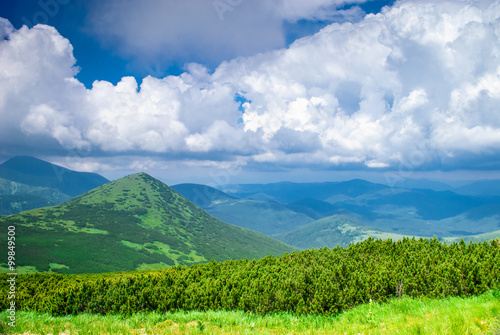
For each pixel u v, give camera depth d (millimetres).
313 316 13336
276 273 18516
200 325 11570
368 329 9680
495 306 8938
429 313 10320
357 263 17938
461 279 13375
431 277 14109
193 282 19047
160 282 18703
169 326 11984
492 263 14789
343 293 14258
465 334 7516
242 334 10367
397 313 11305
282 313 14070
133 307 15906
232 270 21469
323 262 20234
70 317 14836
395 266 16703
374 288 14250
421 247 20312
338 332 10078
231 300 15406
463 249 18688
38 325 12102
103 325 12078
